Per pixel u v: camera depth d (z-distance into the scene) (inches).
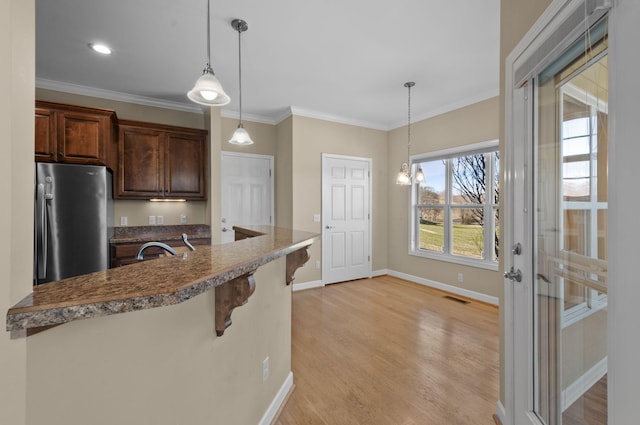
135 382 34.5
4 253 23.0
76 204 110.3
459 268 163.2
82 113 121.0
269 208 188.4
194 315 43.2
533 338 58.0
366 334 113.8
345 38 100.6
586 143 44.8
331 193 186.2
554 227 53.1
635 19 29.9
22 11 25.3
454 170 168.7
